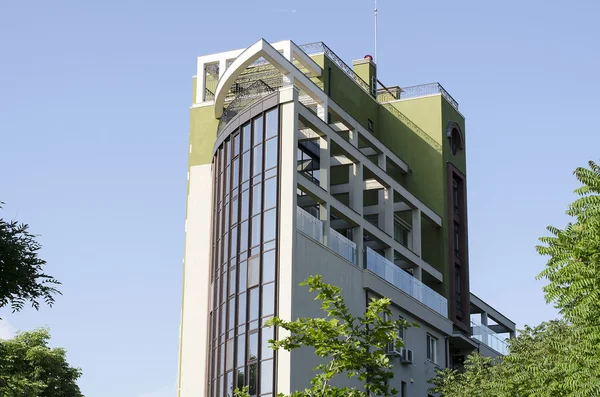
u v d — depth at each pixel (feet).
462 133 234.99
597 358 81.56
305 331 92.89
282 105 169.48
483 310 245.04
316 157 193.06
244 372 160.86
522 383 124.98
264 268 162.71
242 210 172.04
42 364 200.85
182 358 187.52
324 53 206.69
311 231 167.22
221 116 191.31
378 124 228.43
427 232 219.00
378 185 197.88
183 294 192.85
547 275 79.56
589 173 80.07
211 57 207.62
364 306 177.27
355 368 92.17
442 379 175.73
